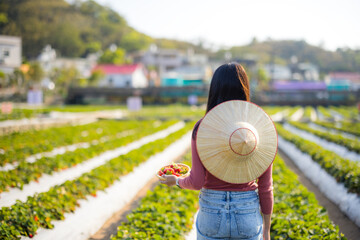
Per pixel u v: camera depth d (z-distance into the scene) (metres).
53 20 132.25
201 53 155.25
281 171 8.37
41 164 8.25
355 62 121.56
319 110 47.78
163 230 4.81
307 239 4.13
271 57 139.00
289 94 61.28
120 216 6.62
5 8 126.00
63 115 31.78
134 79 66.62
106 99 58.16
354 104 57.19
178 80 61.78
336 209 6.82
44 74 57.91
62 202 5.68
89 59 101.69
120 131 19.19
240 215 2.13
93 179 7.17
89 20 149.00
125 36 141.50
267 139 2.12
